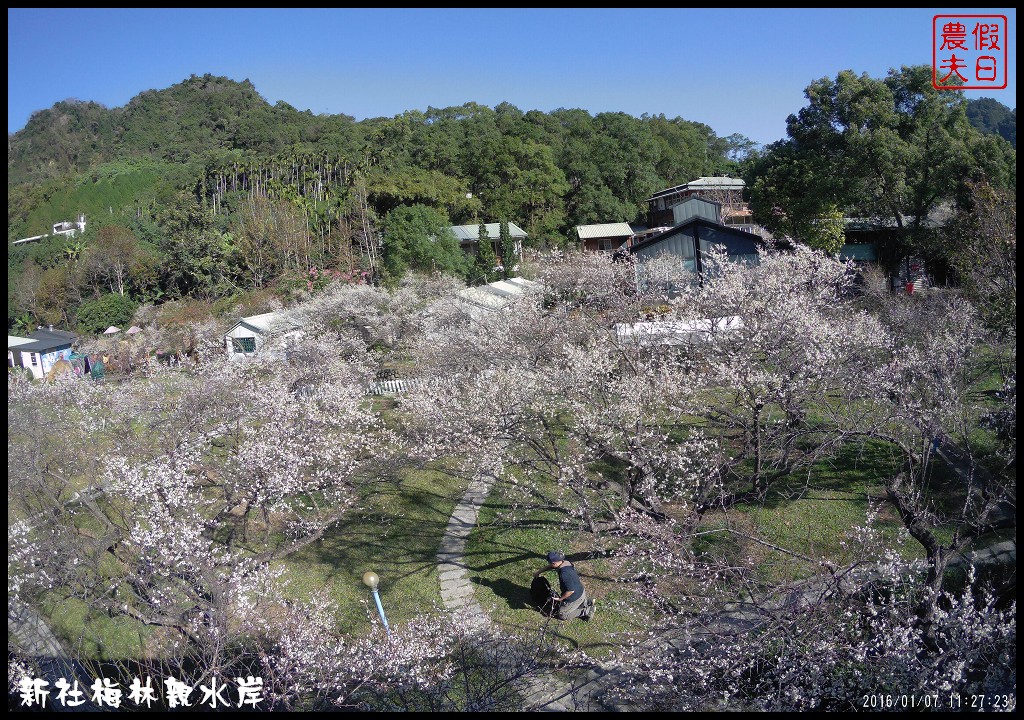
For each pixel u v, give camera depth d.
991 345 13.09
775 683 6.37
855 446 12.69
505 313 18.69
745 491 10.84
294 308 27.25
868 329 13.59
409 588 9.93
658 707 6.45
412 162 53.31
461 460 13.80
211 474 13.09
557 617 8.70
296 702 6.82
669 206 50.69
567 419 13.84
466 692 6.96
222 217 44.38
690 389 11.87
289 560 10.94
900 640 5.92
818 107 28.44
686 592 7.75
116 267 39.88
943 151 24.67
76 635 8.48
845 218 30.00
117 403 14.34
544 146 51.44
